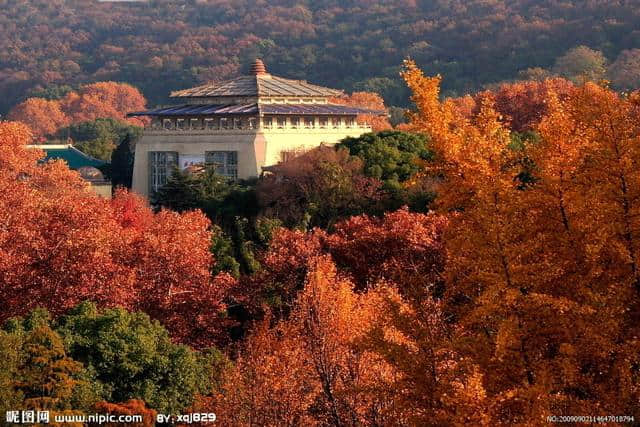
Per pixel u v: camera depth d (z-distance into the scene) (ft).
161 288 488.02
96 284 467.52
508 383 232.32
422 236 519.19
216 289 502.38
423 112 263.29
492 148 254.47
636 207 231.71
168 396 371.97
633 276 231.50
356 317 346.95
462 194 253.24
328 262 463.42
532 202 242.99
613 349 226.17
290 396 314.96
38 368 348.59
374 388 255.29
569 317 230.07
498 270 229.04
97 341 374.63
